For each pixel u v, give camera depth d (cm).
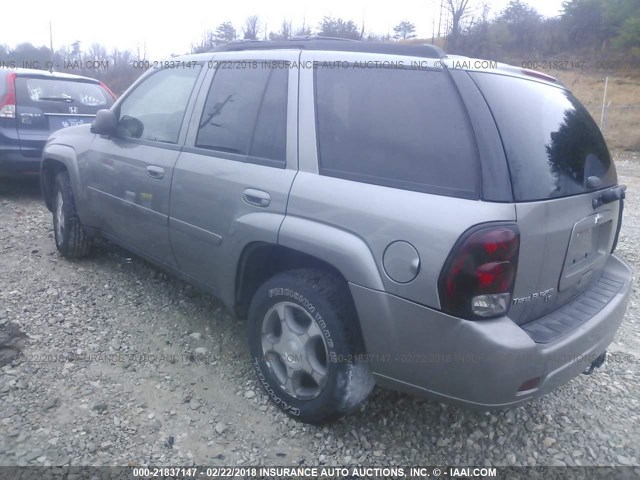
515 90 274
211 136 348
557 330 258
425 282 237
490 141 240
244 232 308
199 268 359
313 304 278
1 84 689
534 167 252
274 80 319
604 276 331
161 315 413
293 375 299
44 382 323
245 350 372
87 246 499
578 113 318
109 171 425
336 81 293
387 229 249
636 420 322
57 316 399
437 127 252
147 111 409
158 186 372
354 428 301
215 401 318
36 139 692
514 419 317
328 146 285
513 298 242
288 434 295
